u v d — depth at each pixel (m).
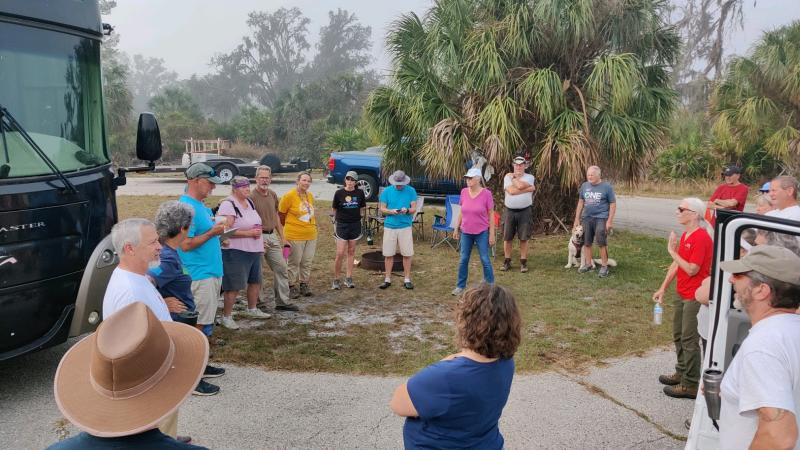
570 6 10.41
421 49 11.62
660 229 13.06
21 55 4.47
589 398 4.58
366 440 3.91
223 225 5.06
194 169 4.91
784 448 1.93
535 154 11.13
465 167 10.85
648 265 9.36
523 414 4.30
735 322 2.83
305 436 3.95
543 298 7.46
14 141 4.29
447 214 10.66
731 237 2.78
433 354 5.50
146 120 5.06
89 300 4.64
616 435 4.02
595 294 7.66
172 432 3.14
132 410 1.62
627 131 10.55
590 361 5.37
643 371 5.14
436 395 2.18
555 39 10.84
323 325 6.34
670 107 11.38
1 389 4.63
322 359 5.32
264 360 5.27
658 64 11.79
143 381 1.65
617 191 21.75
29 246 4.26
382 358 5.39
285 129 45.22
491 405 2.24
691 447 2.91
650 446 3.88
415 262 9.58
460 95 11.62
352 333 6.09
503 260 9.76
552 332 6.14
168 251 3.79
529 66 11.15
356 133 27.97
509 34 10.62
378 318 6.63
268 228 6.60
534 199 11.85
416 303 7.26
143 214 14.04
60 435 3.92
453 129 10.68
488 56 10.43
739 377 2.12
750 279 2.17
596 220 8.60
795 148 17.97
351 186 7.73
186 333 1.94
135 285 3.04
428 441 2.25
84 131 4.88
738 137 19.81
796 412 2.04
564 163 10.25
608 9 10.64
